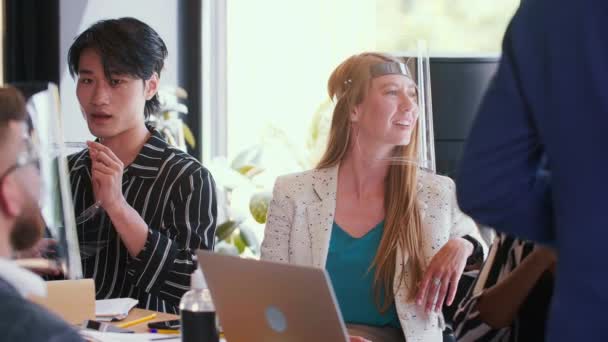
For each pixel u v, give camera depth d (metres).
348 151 2.88
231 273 1.88
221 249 5.20
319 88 5.82
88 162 3.12
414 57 2.82
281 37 5.85
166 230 3.02
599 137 1.44
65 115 4.69
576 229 1.44
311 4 5.85
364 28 5.90
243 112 5.88
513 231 1.61
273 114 5.84
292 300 1.78
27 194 1.40
